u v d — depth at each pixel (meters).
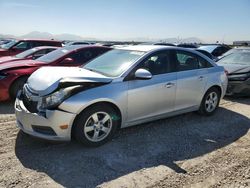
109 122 4.27
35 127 3.97
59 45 13.42
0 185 3.13
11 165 3.58
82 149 4.11
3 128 4.88
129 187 3.21
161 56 4.98
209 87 5.73
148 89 4.60
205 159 3.98
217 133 5.02
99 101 4.03
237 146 4.49
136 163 3.77
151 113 4.79
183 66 5.30
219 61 9.28
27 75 6.62
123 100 4.30
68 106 3.80
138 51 4.95
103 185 3.23
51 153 3.95
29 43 12.85
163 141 4.54
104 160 3.81
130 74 4.43
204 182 3.38
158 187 3.24
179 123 5.45
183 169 3.67
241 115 6.21
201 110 5.82
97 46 7.94
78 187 3.17
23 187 3.12
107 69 4.70
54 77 4.11
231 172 3.64
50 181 3.26
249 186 3.33
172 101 5.08
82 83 3.97
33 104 4.00
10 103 6.64
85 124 4.00
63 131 3.85
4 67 6.66
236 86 7.61
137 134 4.78
